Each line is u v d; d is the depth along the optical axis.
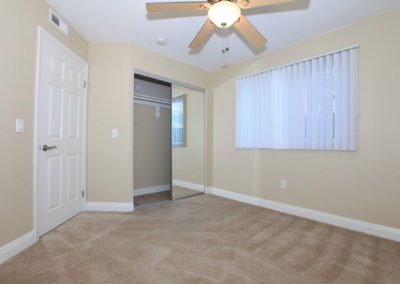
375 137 2.18
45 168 2.12
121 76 2.82
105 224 2.41
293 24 2.36
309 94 2.64
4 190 1.65
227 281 1.46
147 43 2.88
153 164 3.96
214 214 2.80
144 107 3.83
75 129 2.62
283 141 2.89
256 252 1.84
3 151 1.64
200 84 3.78
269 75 3.06
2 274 1.49
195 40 2.05
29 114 1.88
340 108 2.39
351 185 2.33
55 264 1.62
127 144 2.81
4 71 1.64
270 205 3.06
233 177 3.57
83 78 2.76
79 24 2.44
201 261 1.69
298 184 2.78
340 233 2.23
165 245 1.95
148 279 1.47
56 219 2.29
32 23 1.90
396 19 2.06
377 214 2.16
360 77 2.26
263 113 3.12
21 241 1.80
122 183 2.83
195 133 3.82
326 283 1.45
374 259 1.74
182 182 3.69
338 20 2.28
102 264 1.63
